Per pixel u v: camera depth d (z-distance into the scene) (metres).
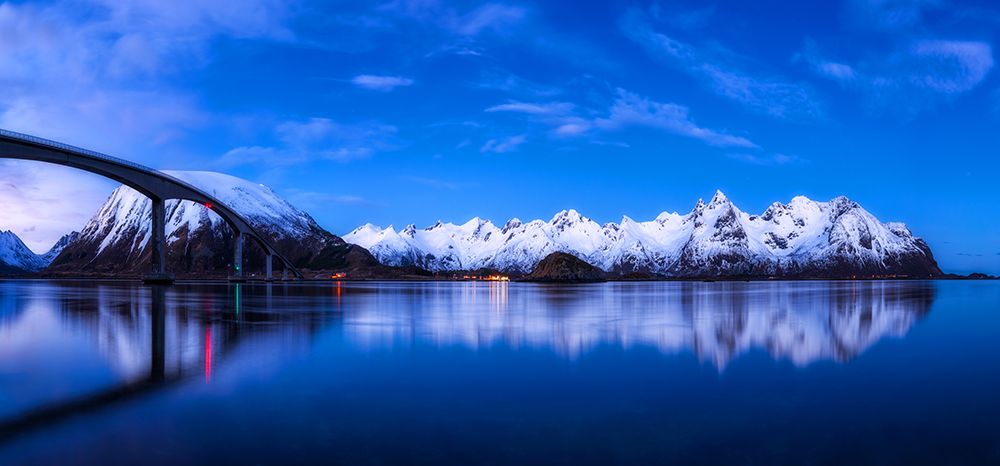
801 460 14.98
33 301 78.38
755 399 21.14
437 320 51.72
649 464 14.70
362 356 30.50
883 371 26.67
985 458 15.16
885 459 15.07
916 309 70.94
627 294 119.62
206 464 14.71
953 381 24.42
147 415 18.92
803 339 38.44
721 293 126.50
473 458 15.05
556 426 17.78
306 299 87.81
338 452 15.46
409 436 16.80
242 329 43.09
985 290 154.50
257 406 20.05
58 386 23.09
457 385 23.31
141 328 43.47
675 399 21.08
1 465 14.77
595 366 27.69
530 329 44.19
